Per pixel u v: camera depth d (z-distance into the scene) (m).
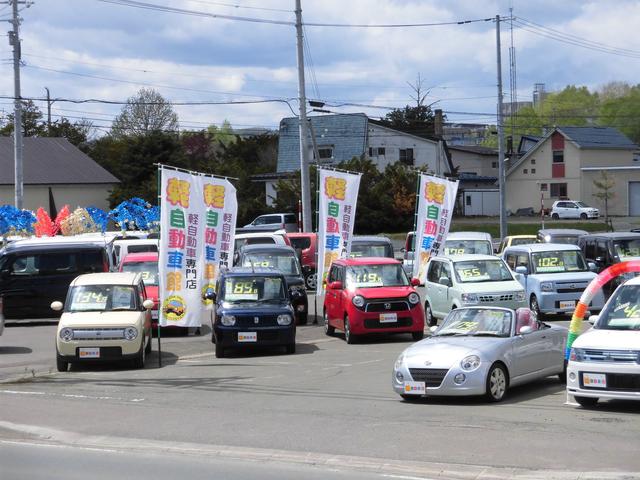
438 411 14.73
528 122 140.50
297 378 19.22
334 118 92.88
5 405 16.45
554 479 10.12
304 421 14.15
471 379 15.22
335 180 31.02
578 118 140.50
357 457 11.57
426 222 33.78
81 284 23.03
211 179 27.88
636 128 132.62
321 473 10.81
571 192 95.44
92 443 12.99
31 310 32.22
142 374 20.73
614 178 92.06
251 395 17.05
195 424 14.16
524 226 81.19
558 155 96.06
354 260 27.00
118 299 22.70
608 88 149.38
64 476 10.87
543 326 17.38
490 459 11.16
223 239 28.30
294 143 93.75
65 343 21.17
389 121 117.56
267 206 77.62
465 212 98.69
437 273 28.67
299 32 46.56
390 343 25.39
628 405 14.80
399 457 11.48
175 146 83.38
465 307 17.45
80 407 16.09
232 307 23.70
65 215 45.22
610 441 11.91
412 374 15.55
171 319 26.83
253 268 25.80
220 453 12.10
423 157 92.31
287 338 23.50
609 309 15.12
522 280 30.08
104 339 21.22
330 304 27.25
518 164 98.12
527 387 17.28
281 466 11.27
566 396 15.95
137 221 46.66
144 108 120.12
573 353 14.30
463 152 110.88
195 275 27.00
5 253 32.53
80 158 79.50
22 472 11.10
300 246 43.25
